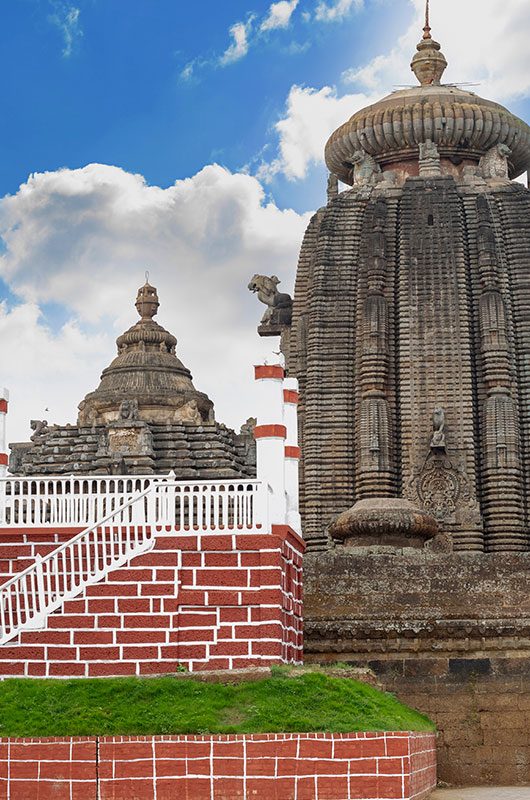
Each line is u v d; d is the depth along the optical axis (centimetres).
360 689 4088
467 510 7112
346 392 7312
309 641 5147
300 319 7575
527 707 4959
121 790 3478
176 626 4144
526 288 7338
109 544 4322
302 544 4716
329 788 3484
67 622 4144
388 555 5253
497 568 5172
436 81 8075
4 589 4166
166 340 9031
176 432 8056
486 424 7175
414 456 7175
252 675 3884
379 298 7325
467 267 7412
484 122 7700
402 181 7769
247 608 4166
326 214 7644
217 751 3488
